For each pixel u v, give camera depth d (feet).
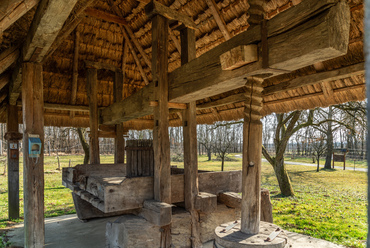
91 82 17.63
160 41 10.87
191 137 11.28
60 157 62.75
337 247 11.96
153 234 9.86
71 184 14.56
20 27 13.89
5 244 12.78
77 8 11.21
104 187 9.86
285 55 5.88
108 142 71.77
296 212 19.24
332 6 5.10
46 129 71.82
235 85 8.18
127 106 14.39
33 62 11.67
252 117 7.36
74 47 18.07
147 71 20.98
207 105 18.90
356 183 31.73
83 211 16.31
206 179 12.43
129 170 11.05
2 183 34.45
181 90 9.95
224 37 15.38
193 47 11.66
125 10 17.98
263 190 12.15
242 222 7.54
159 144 10.62
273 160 26.48
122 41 20.06
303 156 70.18
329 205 21.35
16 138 17.75
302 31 5.53
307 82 13.52
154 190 10.74
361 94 12.97
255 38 6.65
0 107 18.25
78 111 20.84
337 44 5.14
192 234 10.96
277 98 16.48
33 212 11.19
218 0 14.28
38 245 11.23
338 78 12.53
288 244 7.15
